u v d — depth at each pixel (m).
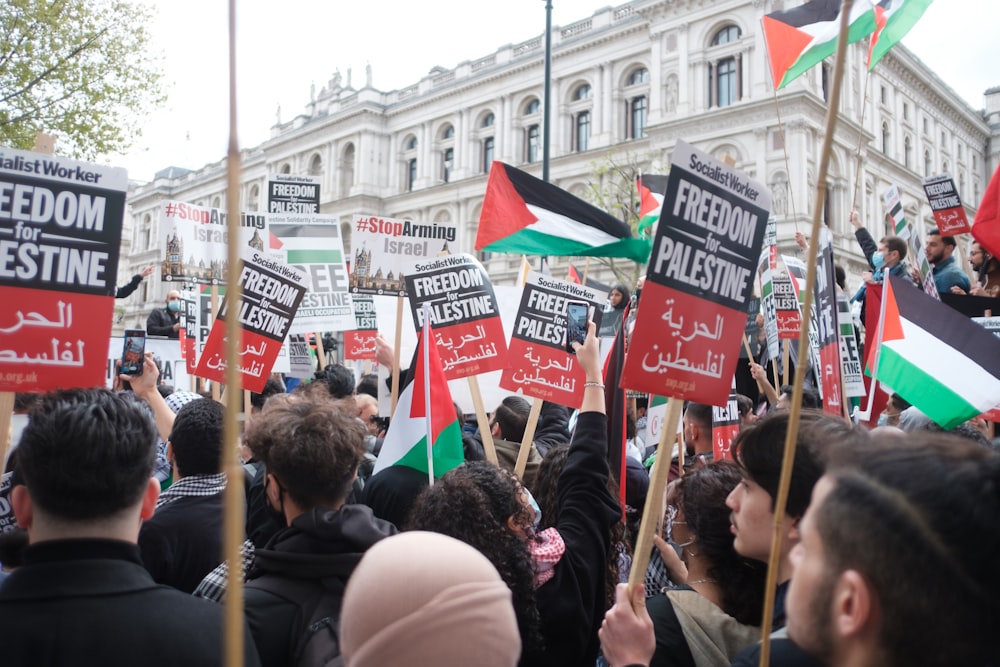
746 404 5.17
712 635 2.24
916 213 35.03
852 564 1.15
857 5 5.14
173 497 2.92
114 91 14.92
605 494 2.86
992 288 6.41
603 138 35.06
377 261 5.94
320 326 6.23
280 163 52.03
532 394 4.46
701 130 30.45
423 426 3.47
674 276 2.35
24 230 2.52
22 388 2.49
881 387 4.87
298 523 2.25
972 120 40.50
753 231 2.53
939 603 1.08
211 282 5.79
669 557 3.03
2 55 13.91
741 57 29.86
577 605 2.55
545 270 15.20
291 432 2.35
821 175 1.52
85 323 2.58
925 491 1.12
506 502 2.47
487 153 41.38
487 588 1.21
